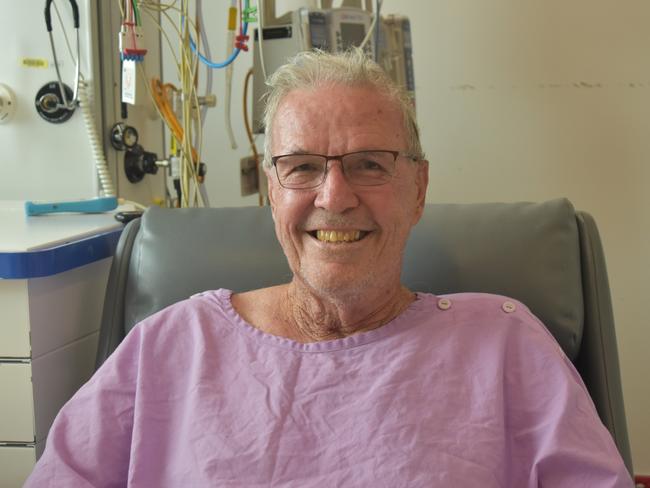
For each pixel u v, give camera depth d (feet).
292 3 6.24
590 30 6.44
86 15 5.47
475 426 3.17
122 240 4.49
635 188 6.58
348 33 5.54
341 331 3.63
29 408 3.96
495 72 6.68
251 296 3.88
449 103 6.81
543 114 6.66
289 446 3.19
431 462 3.06
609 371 3.91
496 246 4.03
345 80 3.36
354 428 3.19
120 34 5.31
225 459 3.19
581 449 3.12
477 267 4.00
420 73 6.82
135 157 5.98
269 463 3.16
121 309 4.37
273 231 4.33
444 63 6.76
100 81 5.65
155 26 6.21
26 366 3.93
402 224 3.43
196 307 3.76
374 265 3.37
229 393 3.40
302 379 3.39
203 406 3.36
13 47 5.58
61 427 3.52
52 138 5.65
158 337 3.66
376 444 3.13
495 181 6.86
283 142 3.37
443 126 6.86
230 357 3.54
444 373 3.33
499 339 3.42
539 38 6.55
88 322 4.60
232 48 6.02
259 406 3.32
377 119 3.32
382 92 3.39
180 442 3.37
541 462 3.14
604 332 3.96
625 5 6.35
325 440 3.19
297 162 3.36
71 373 4.39
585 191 6.69
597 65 6.48
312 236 3.41
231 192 7.47
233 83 7.27
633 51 6.40
